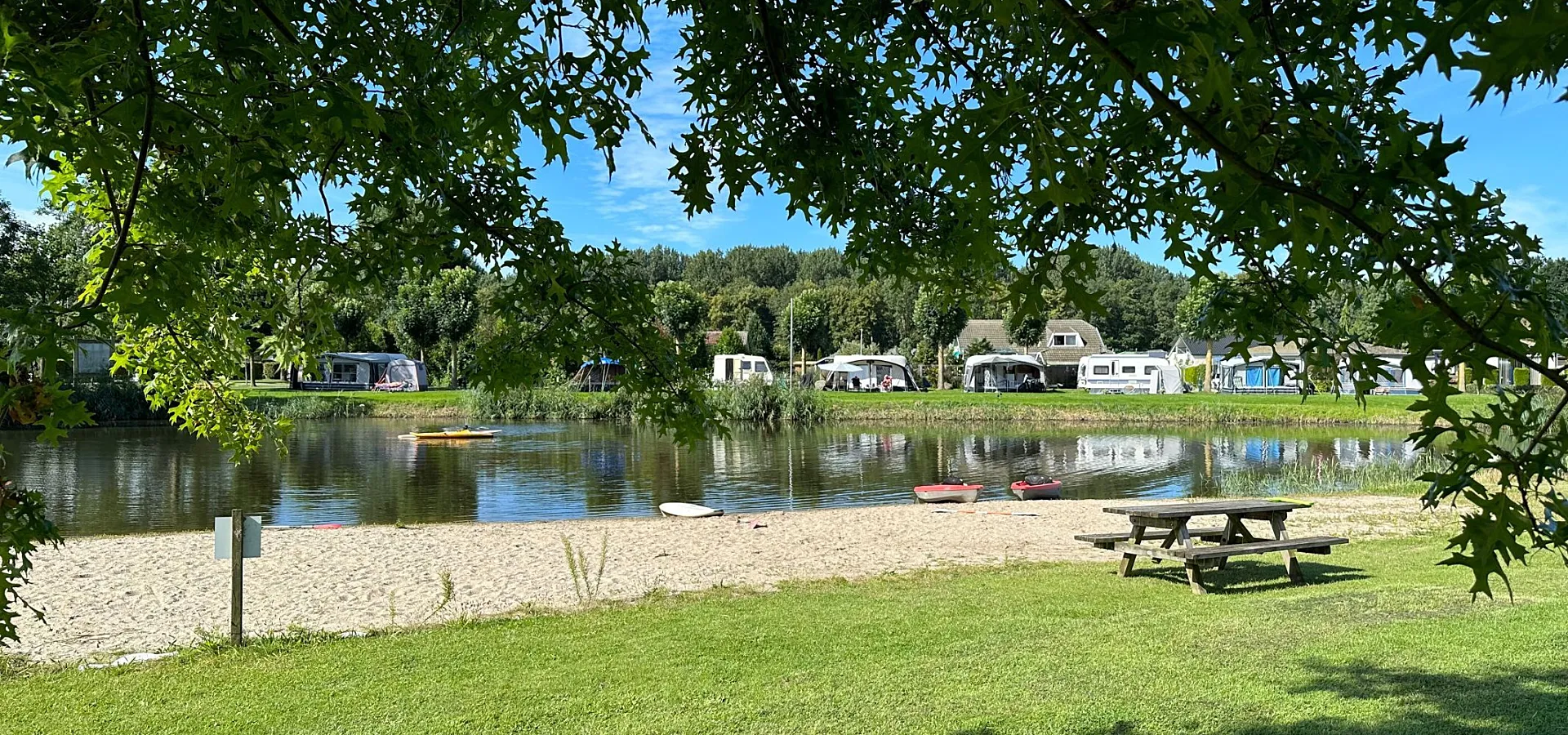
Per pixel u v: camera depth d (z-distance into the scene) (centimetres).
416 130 229
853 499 1870
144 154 191
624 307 343
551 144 215
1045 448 2945
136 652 675
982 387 5303
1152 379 5247
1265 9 153
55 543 209
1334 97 145
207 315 388
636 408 355
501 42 235
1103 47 121
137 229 294
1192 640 588
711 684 543
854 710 486
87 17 196
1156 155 160
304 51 200
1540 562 798
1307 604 683
